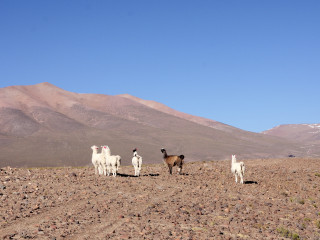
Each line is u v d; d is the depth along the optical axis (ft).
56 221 40.68
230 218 44.62
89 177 76.02
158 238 35.50
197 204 52.54
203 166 112.98
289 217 47.83
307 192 67.82
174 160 88.53
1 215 42.47
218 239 36.55
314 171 96.22
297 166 109.40
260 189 68.23
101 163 81.20
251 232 40.11
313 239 38.34
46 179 71.00
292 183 77.46
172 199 54.90
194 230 39.73
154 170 101.86
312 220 46.62
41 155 588.50
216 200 55.83
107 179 72.84
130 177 78.38
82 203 49.88
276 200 58.75
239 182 76.89
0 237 34.68
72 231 37.29
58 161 558.97
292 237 38.70
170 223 41.57
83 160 572.92
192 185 69.92
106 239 35.04
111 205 49.24
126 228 38.83
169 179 76.64
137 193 59.00
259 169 102.94
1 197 51.55
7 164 518.37
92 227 38.99
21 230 37.45
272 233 40.06
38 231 36.81
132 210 47.14
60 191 57.52
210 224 42.06
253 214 48.01
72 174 79.30
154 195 58.08
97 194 56.44
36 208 46.01
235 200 57.41
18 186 61.00
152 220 42.52
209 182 75.10
